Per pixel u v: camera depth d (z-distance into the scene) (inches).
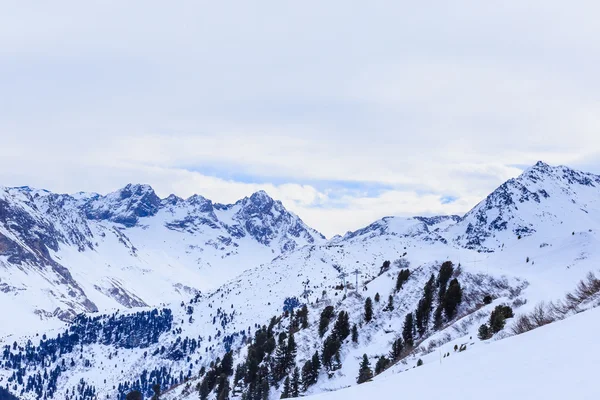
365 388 1342.3
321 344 5556.1
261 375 5364.2
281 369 5295.3
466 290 5324.8
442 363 1407.5
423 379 1241.4
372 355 4965.6
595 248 6968.5
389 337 5182.1
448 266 5743.1
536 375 948.0
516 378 975.6
